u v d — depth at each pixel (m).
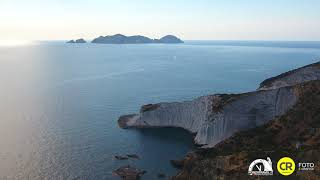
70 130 94.88
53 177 65.62
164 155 77.62
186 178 59.69
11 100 134.25
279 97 84.56
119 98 139.62
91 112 115.44
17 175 66.06
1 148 79.75
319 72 104.38
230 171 52.56
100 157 75.62
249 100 86.19
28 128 95.94
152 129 97.94
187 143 86.44
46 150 79.06
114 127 98.94
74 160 73.69
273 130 73.12
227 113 84.56
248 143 71.25
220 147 73.62
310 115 70.19
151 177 66.44
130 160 74.25
